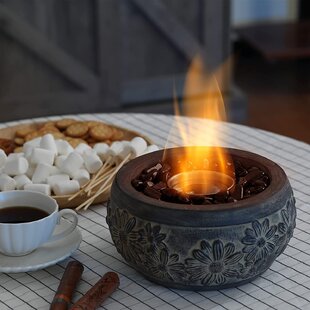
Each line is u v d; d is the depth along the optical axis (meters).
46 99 3.44
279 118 3.72
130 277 1.27
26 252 1.29
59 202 1.43
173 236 1.17
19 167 1.48
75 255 1.33
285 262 1.30
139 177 1.28
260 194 1.21
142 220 1.19
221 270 1.19
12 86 3.38
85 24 3.38
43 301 1.22
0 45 3.30
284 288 1.24
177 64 3.61
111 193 1.26
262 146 1.69
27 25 3.30
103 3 3.35
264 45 4.15
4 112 3.40
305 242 1.35
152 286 1.25
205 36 3.58
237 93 3.70
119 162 1.53
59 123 1.70
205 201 1.21
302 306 1.20
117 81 3.51
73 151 1.53
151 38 3.53
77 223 1.34
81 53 3.42
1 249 1.28
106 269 1.29
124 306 1.21
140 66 3.56
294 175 1.57
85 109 3.51
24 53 3.35
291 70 4.43
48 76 3.42
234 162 1.31
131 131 1.65
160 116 1.86
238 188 1.22
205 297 1.22
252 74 4.37
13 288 1.25
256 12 4.74
